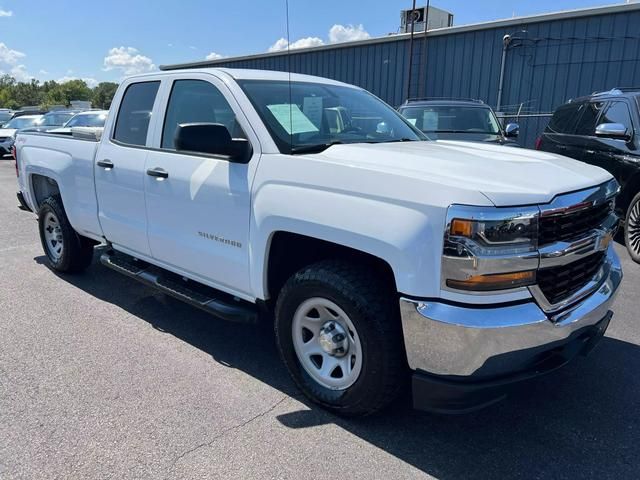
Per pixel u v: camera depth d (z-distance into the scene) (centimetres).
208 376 331
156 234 372
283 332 300
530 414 294
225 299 353
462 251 221
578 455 258
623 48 1309
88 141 444
